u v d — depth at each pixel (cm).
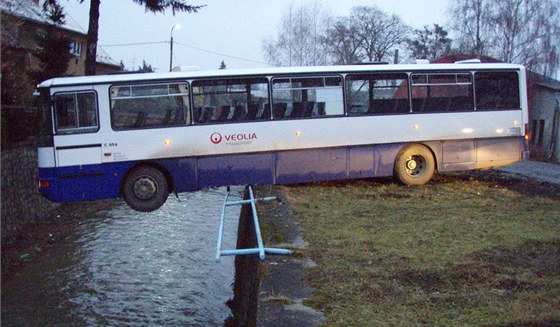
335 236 836
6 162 1384
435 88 1375
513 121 1407
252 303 607
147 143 1227
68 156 1197
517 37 2881
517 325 474
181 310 938
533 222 898
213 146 1255
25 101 1958
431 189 1305
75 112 1204
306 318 509
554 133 2420
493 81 1403
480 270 641
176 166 1244
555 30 2838
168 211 1730
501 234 805
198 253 1268
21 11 2117
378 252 735
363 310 529
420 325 486
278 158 1288
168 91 1243
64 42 2522
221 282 1084
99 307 945
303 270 667
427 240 786
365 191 1298
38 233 1443
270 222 950
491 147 1399
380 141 1341
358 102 1334
